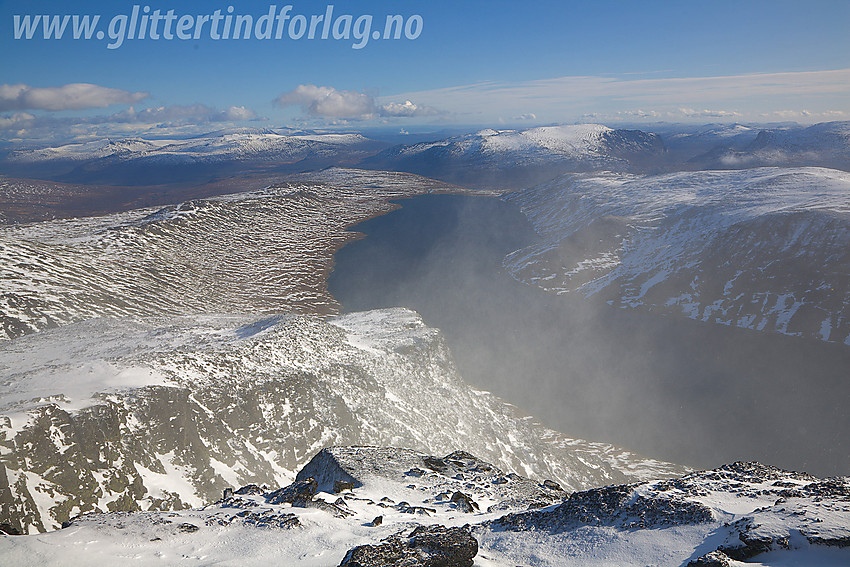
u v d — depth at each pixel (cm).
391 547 1744
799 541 1742
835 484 2402
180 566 1798
